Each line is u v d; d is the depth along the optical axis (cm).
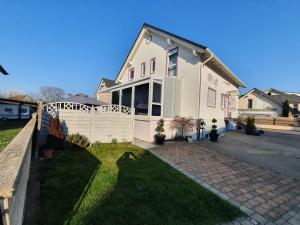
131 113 967
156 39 1373
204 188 421
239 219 317
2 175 118
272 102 2956
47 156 638
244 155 760
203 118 1163
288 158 745
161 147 852
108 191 385
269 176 526
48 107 796
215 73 1322
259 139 1243
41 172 489
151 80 1019
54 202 338
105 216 301
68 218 293
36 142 641
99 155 680
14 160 151
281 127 2328
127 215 305
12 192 108
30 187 398
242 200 379
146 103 1148
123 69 1752
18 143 226
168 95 1113
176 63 1209
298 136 1582
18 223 199
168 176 479
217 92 1363
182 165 584
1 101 1661
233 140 1142
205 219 308
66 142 777
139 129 1071
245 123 1669
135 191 387
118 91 1505
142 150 779
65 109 834
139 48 1559
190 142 1009
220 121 1444
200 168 562
